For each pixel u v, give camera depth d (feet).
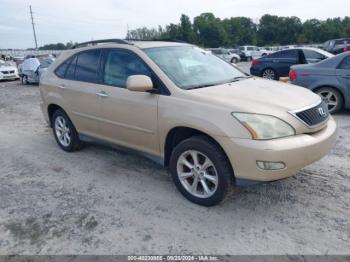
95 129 15.57
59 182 14.24
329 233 9.85
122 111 13.58
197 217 10.99
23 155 18.02
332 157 15.48
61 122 18.11
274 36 281.13
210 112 10.69
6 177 15.10
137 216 11.23
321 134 11.04
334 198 11.79
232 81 13.46
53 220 11.23
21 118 28.12
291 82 25.00
